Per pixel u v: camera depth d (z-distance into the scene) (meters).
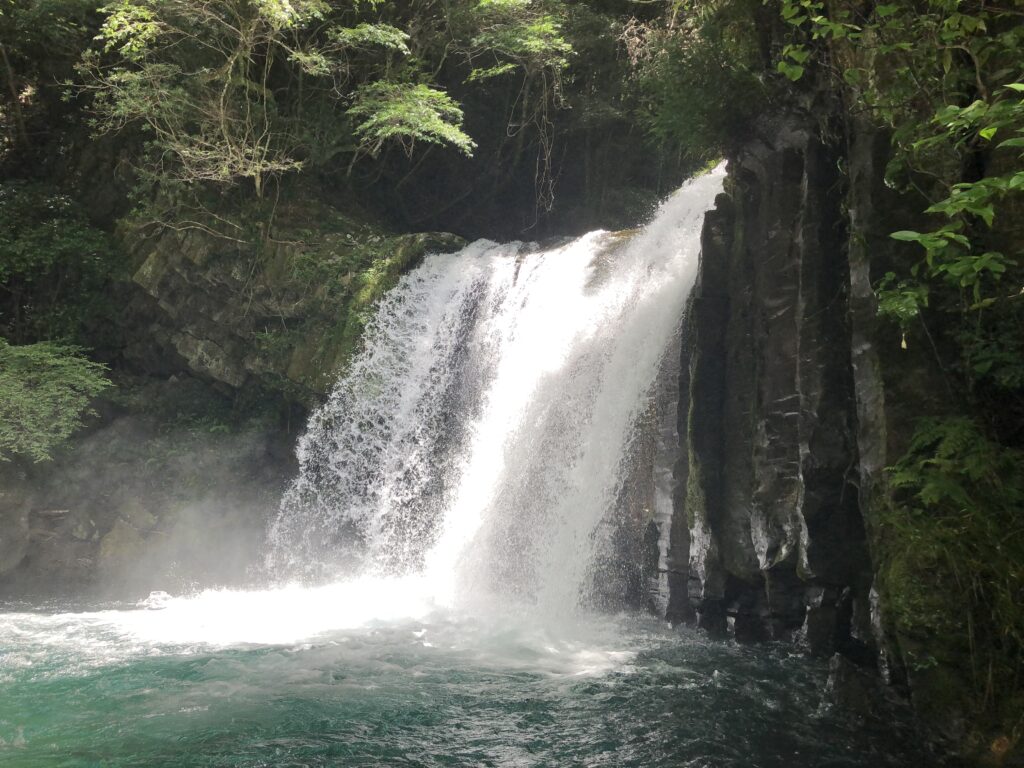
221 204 16.09
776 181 8.46
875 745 5.90
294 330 15.16
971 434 5.64
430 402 14.03
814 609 7.68
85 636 9.71
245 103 16.53
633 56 16.88
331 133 17.53
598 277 12.09
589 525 10.56
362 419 14.26
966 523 5.56
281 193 16.86
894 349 6.26
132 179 16.81
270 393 15.47
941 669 5.39
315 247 15.71
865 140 6.75
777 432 8.07
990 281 5.95
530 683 7.56
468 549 12.23
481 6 17.59
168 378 16.00
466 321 14.21
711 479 8.84
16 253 15.33
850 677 6.62
